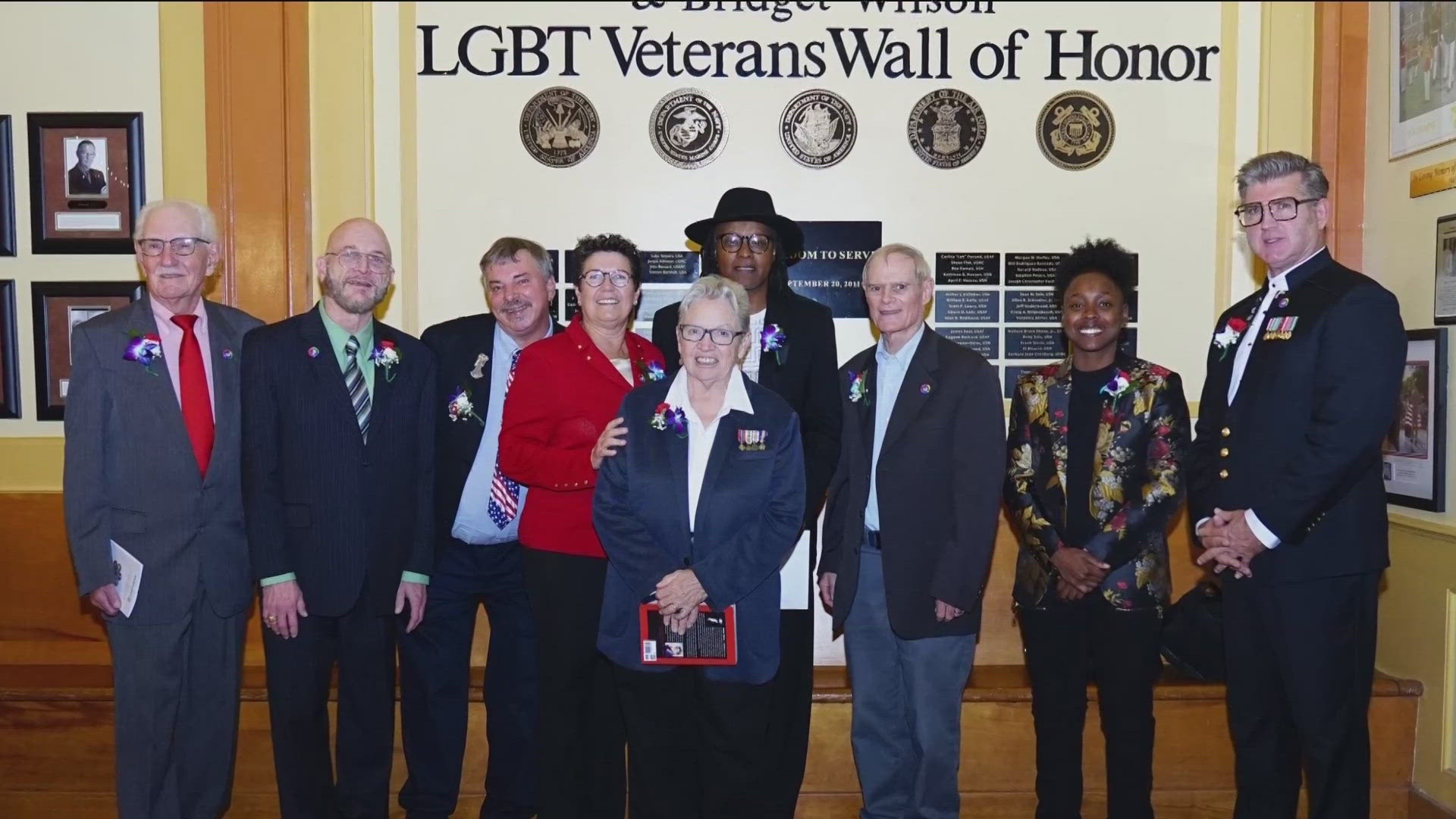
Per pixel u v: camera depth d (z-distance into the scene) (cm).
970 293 357
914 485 259
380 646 261
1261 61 355
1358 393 229
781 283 271
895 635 264
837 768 312
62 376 346
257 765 309
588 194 354
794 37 354
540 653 254
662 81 353
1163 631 316
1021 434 275
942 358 266
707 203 355
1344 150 343
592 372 254
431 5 350
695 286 235
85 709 308
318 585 252
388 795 273
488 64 352
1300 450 237
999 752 312
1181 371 359
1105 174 357
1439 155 305
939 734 261
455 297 354
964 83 355
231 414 262
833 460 256
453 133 352
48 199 344
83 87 344
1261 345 247
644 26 353
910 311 263
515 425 254
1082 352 269
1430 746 306
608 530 234
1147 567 259
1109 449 261
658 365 265
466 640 287
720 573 228
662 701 235
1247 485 244
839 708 312
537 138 353
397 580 262
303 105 344
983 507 254
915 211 356
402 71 350
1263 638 249
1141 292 358
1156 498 255
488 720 290
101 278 346
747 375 260
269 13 343
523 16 351
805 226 356
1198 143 357
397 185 351
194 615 259
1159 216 357
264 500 252
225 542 261
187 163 346
